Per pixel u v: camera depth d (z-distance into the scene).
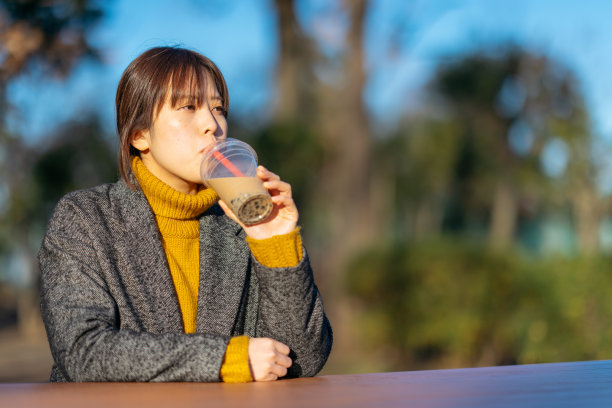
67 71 4.32
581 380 0.96
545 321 6.56
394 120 16.30
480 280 7.61
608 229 15.09
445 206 19.33
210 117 1.56
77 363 1.23
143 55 1.59
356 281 9.29
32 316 12.72
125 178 1.60
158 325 1.48
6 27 4.14
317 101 11.42
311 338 1.45
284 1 10.88
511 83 16.02
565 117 14.87
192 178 1.57
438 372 1.10
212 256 1.62
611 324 6.16
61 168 8.75
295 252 1.43
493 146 16.75
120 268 1.48
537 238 22.45
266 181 1.39
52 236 1.44
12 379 7.47
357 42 10.95
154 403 0.78
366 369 7.88
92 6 4.20
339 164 10.93
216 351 1.19
